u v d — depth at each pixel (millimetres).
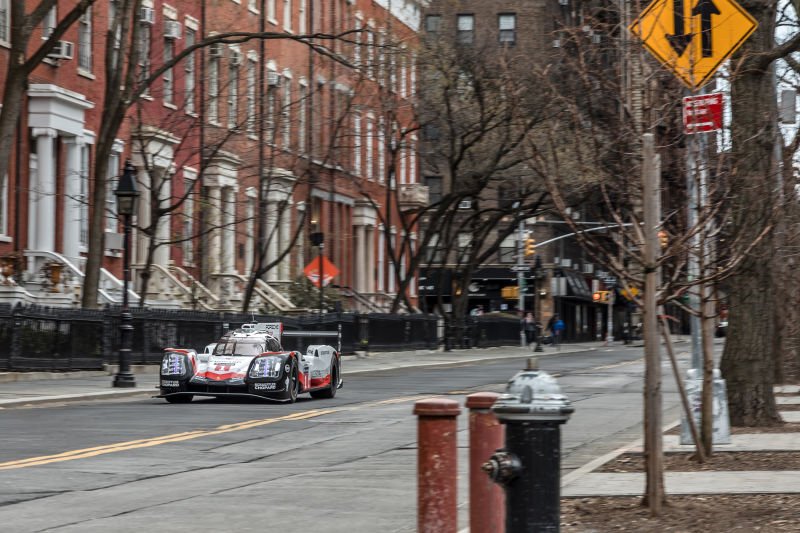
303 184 114312
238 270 102500
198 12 96438
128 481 25750
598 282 195000
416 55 106562
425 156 123375
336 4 121688
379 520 20969
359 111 110500
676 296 21547
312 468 28422
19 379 56781
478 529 15961
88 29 81938
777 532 18828
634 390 59625
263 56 100188
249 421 40000
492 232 173250
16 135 73750
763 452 29344
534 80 86062
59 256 74500
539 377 14391
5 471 26844
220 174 96688
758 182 29656
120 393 52000
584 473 26141
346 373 76375
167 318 69938
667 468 26984
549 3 164125
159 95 89500
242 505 22516
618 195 22531
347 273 129250
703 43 23328
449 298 175000
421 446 15070
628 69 23625
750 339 36781
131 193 56781
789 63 42625
